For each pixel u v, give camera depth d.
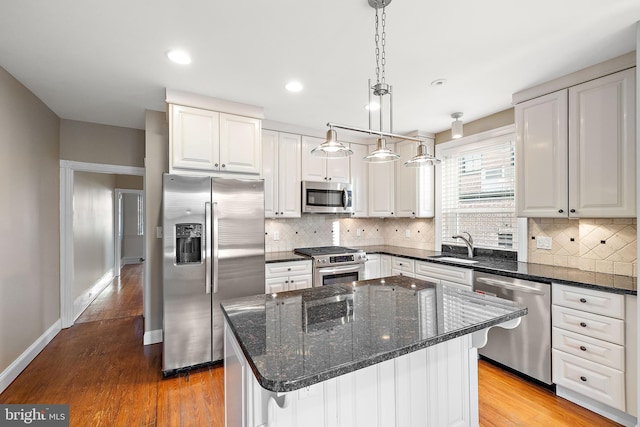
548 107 2.38
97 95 2.67
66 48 1.93
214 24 1.69
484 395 2.18
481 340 1.63
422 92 2.60
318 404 1.24
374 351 1.00
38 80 2.39
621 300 1.84
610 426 1.87
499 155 3.18
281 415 1.16
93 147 3.47
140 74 2.28
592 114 2.13
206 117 2.68
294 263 3.23
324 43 1.88
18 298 2.48
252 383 1.18
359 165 4.09
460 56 2.03
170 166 2.52
